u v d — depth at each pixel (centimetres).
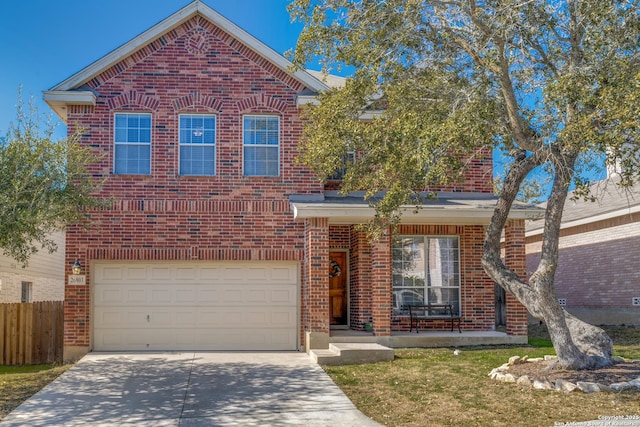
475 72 1173
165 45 1647
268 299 1625
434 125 1073
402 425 894
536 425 862
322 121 1259
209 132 1648
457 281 1756
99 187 1402
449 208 1549
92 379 1228
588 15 1065
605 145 943
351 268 1822
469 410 950
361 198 1667
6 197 1128
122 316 1591
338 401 1038
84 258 1571
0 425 927
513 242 1625
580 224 2155
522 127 1139
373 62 1159
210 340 1605
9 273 1991
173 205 1603
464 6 1112
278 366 1352
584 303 2167
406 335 1606
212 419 942
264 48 1648
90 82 1619
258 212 1627
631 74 1001
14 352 1576
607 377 1066
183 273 1614
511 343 1602
